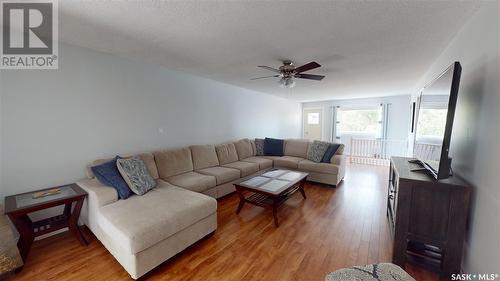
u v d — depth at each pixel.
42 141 2.19
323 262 1.84
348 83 4.35
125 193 2.15
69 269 1.73
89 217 2.14
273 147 5.08
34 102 2.12
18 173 2.06
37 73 2.13
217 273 1.71
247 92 5.29
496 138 1.27
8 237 1.63
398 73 3.46
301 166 4.28
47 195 1.99
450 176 1.78
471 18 1.69
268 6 1.55
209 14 1.67
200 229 2.07
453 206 1.56
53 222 1.99
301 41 2.19
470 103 1.67
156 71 3.22
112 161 2.37
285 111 7.07
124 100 2.85
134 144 3.00
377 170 5.44
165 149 3.35
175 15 1.69
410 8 1.56
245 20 1.76
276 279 1.65
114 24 1.86
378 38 2.10
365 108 6.76
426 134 2.08
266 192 2.52
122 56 2.76
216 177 3.19
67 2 1.52
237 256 1.92
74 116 2.40
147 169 2.64
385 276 1.17
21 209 1.67
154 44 2.32
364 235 2.28
